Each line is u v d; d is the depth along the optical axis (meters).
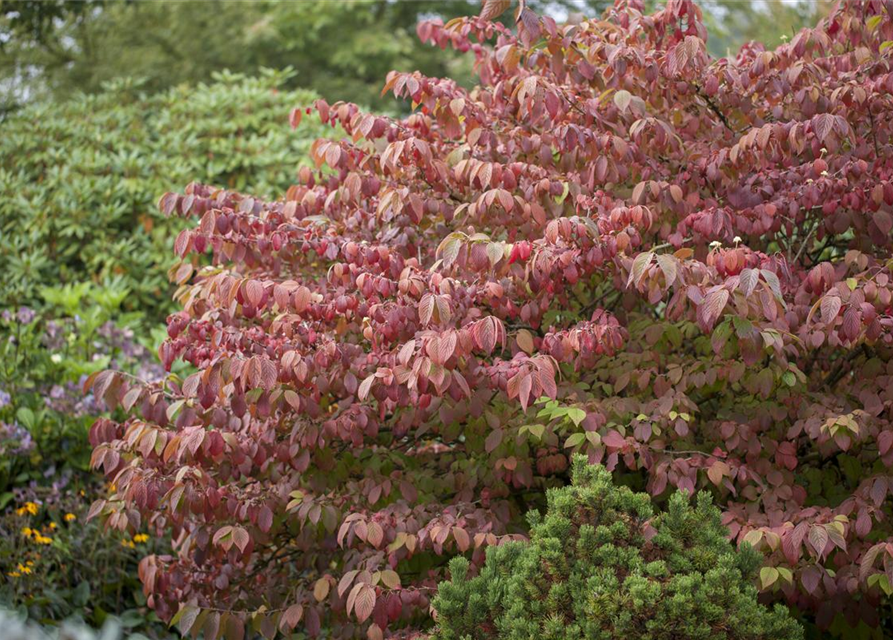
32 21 13.04
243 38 16.25
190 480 3.51
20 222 7.12
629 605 2.64
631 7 4.27
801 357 3.98
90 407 5.36
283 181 7.52
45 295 6.43
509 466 3.53
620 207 3.38
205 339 3.64
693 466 3.37
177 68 15.71
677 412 3.45
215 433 3.44
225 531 3.47
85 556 4.79
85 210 7.15
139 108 8.45
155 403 3.59
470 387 3.41
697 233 3.71
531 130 3.96
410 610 3.30
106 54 15.35
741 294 3.16
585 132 3.61
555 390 3.09
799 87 3.85
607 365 3.86
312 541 3.77
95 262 6.94
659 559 2.86
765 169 3.77
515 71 4.09
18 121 8.18
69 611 4.47
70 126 7.96
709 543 2.87
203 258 6.72
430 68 17.64
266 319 3.92
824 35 3.75
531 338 3.37
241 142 7.62
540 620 2.78
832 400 3.54
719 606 2.65
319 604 3.68
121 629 4.37
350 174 3.93
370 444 4.01
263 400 3.48
